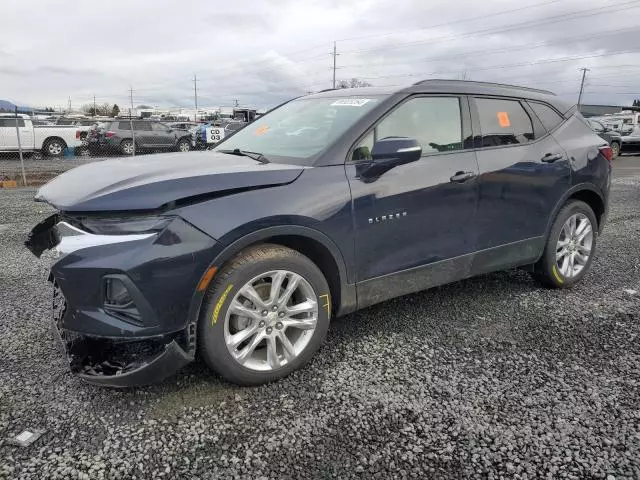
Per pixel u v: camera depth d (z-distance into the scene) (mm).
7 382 2871
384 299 3332
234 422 2543
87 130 21234
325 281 2988
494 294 4355
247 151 3541
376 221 3127
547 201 4121
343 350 3309
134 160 3303
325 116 3512
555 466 2242
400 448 2357
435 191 3385
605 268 5145
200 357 2801
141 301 2449
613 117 24219
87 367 2668
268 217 2684
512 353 3287
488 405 2703
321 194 2898
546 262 4289
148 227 2465
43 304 4055
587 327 3701
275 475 2182
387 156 2949
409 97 3443
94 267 2439
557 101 4543
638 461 2275
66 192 2689
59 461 2244
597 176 4488
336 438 2428
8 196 9922
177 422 2537
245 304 2775
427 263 3463
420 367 3096
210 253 2551
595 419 2582
